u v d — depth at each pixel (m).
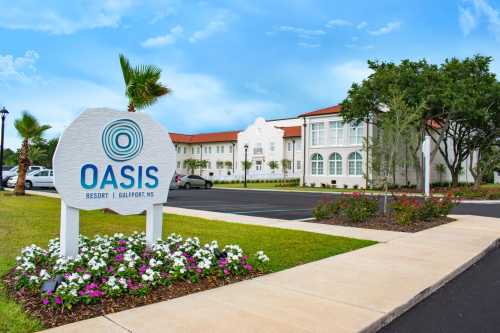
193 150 69.06
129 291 4.87
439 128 43.78
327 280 5.89
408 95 29.47
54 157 5.83
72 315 4.27
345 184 39.47
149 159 6.92
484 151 37.53
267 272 6.34
